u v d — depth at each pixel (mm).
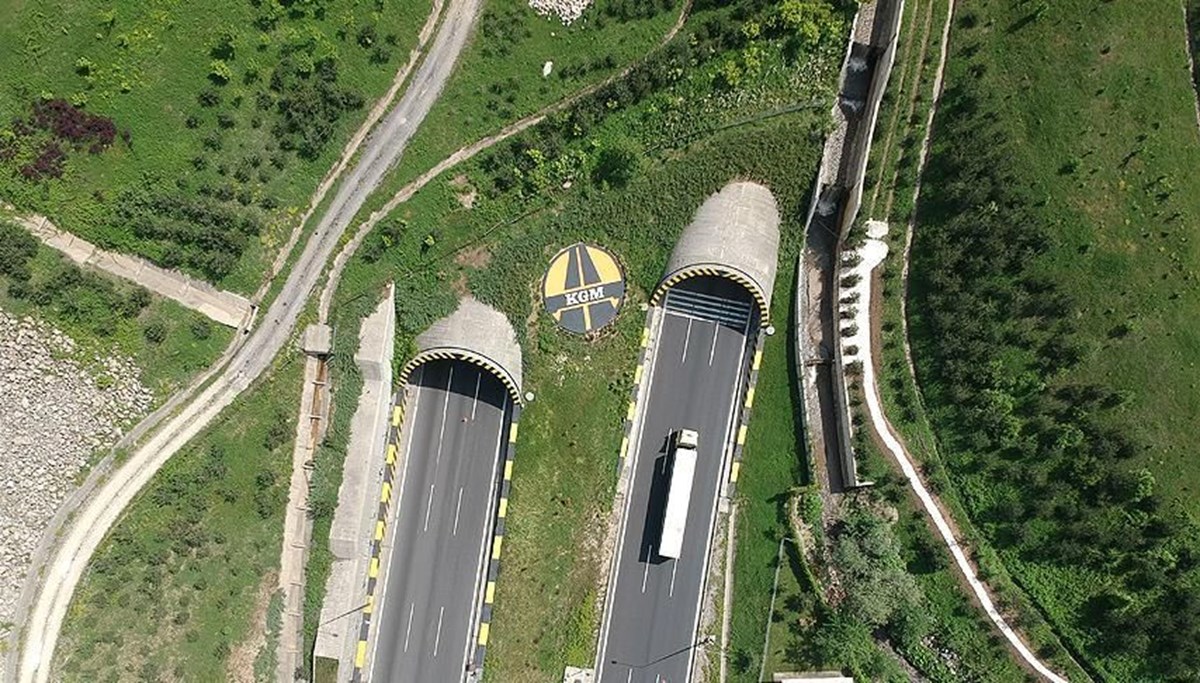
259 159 52062
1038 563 54594
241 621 53375
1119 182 52625
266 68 51656
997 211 53875
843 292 57125
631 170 55031
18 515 50188
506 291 56062
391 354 55844
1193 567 51188
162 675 51250
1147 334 52094
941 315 55062
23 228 48938
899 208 56625
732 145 55469
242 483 53281
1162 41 52375
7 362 48875
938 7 55562
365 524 54500
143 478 51781
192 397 52812
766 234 56094
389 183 54375
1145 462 51938
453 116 54500
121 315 50812
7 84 47375
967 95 54688
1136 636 52094
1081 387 52688
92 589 50781
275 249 53469
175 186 50906
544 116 55125
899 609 55188
